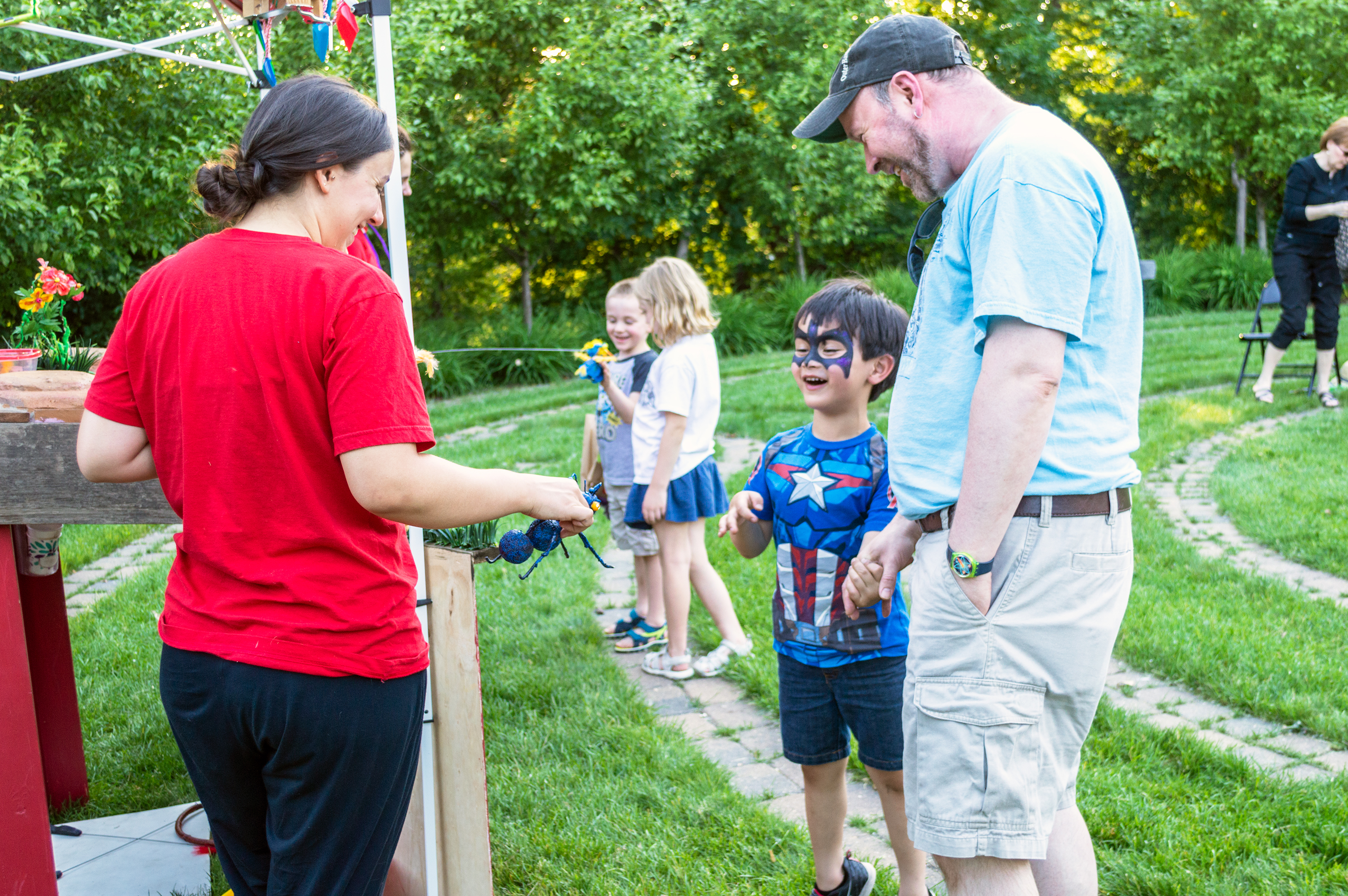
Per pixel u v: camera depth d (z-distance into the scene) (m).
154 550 6.01
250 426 1.36
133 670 3.93
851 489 2.09
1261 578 4.43
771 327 15.62
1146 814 2.59
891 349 2.14
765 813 2.71
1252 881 2.31
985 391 1.47
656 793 2.82
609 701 3.50
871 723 2.11
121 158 9.91
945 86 1.64
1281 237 7.89
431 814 2.17
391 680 1.44
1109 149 20.44
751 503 2.23
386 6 2.05
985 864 1.58
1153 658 3.64
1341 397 8.18
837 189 16.09
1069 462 1.53
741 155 16.55
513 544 1.69
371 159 1.48
